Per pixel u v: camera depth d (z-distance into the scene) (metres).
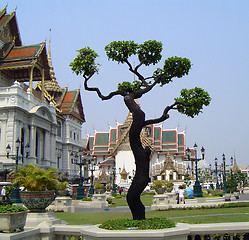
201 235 8.09
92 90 10.43
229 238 8.49
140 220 8.01
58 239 8.60
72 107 79.12
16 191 21.02
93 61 10.26
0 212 7.64
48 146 59.81
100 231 7.15
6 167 44.62
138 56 11.48
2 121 48.06
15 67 55.53
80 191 35.69
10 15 59.75
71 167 77.69
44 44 59.12
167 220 8.07
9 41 60.94
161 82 11.91
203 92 10.98
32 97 54.22
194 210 23.22
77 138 85.38
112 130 114.62
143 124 9.12
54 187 11.14
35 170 11.43
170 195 32.62
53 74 84.00
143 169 8.75
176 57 10.70
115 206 31.84
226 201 31.30
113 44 11.03
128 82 12.01
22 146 51.00
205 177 86.25
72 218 18.91
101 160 111.56
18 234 7.44
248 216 17.06
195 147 33.03
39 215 10.38
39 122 55.88
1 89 49.44
